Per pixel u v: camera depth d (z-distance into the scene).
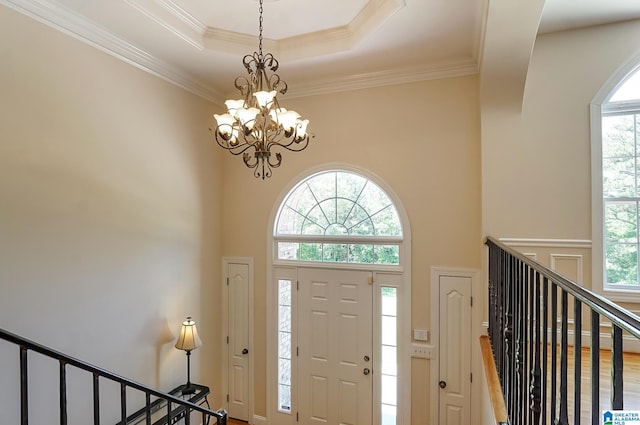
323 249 4.31
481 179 3.50
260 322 4.49
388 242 4.00
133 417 3.26
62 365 1.63
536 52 3.38
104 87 3.10
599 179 3.22
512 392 2.03
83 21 2.86
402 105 3.90
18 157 2.50
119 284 3.23
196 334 3.77
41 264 2.63
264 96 2.28
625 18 3.14
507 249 2.10
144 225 3.50
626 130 3.31
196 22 3.20
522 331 1.79
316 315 4.29
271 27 3.32
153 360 3.57
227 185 4.68
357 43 3.29
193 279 4.16
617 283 3.29
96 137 3.03
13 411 2.44
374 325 4.03
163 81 3.74
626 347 3.14
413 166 3.85
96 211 3.03
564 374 1.14
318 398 4.25
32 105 2.58
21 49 2.52
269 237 4.46
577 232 3.25
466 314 3.65
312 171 4.27
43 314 2.64
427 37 3.17
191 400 3.67
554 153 3.31
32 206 2.58
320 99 4.23
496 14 2.43
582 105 3.28
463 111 3.68
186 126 4.06
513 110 3.38
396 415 3.90
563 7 2.96
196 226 4.21
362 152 4.05
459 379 3.66
